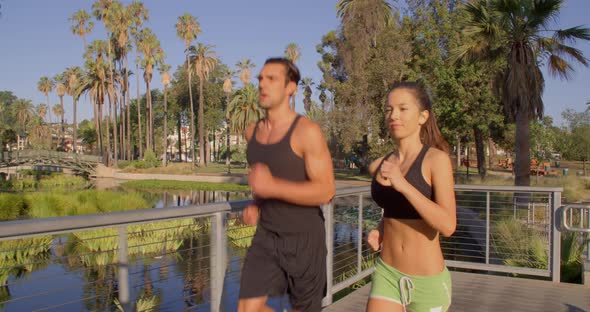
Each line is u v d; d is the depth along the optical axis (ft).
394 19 111.24
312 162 7.19
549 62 48.80
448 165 7.06
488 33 48.21
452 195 7.01
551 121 132.87
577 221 25.79
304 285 7.68
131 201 65.16
